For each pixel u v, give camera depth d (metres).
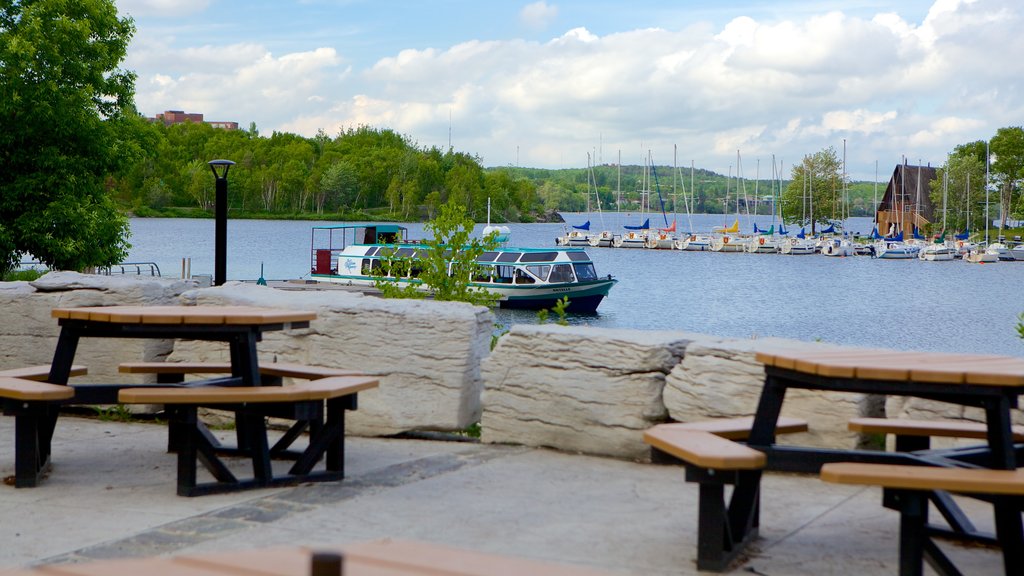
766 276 95.62
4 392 6.05
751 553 4.81
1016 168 156.00
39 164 34.22
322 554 1.77
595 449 7.05
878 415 6.70
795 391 6.56
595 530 5.16
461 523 5.27
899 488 4.16
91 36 36.00
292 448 7.48
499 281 54.41
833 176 167.62
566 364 7.15
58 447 7.47
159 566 2.27
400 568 2.31
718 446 4.59
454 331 7.65
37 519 5.39
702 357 6.70
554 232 196.12
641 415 6.89
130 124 37.66
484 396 7.48
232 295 8.37
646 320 59.00
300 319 6.05
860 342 52.69
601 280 55.69
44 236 34.03
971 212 149.25
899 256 124.75
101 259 36.88
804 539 5.07
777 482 6.34
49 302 8.89
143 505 5.68
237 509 5.54
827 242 132.88
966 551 4.88
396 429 7.74
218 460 5.95
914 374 4.16
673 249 136.75
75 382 8.87
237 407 6.06
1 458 7.05
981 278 96.38
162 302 9.09
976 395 4.24
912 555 4.15
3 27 35.34
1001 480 3.99
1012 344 52.25
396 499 5.79
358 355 7.86
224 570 2.23
